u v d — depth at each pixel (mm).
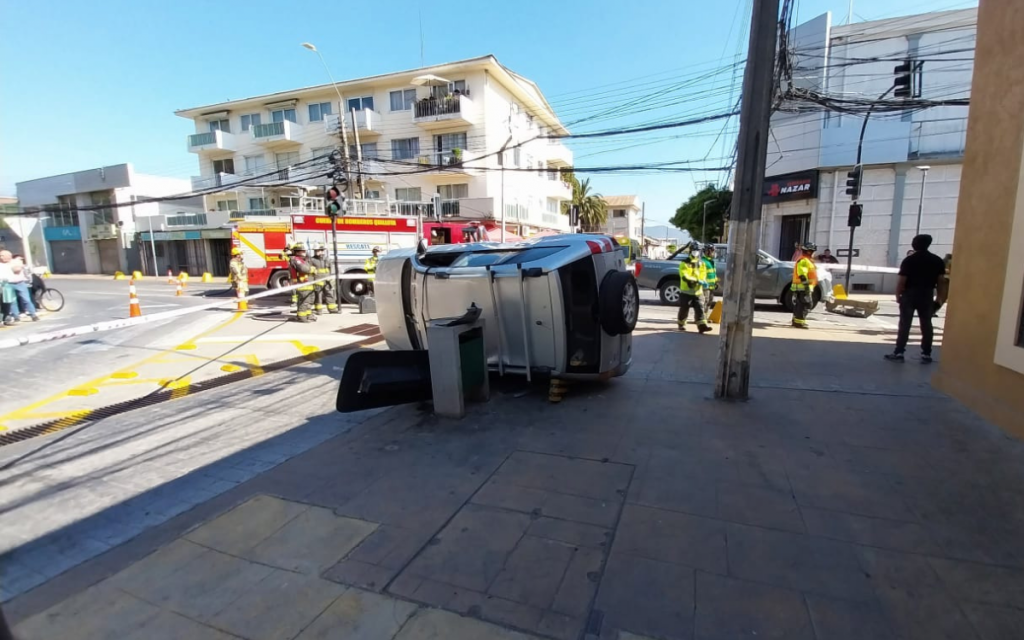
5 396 6469
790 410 5242
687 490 3588
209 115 37812
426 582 2660
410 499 3562
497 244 6133
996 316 4562
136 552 3035
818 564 2736
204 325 11789
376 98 33375
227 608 2512
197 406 5895
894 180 19656
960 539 2955
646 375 6711
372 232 16578
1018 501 3377
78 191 41844
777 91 11305
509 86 34250
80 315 14008
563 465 4043
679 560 2793
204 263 37281
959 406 5309
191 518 3414
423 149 32875
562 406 5484
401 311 6367
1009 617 2328
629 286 5637
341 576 2734
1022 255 4180
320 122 34719
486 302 5633
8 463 4406
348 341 9664
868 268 15922
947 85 18875
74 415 5633
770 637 2240
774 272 13211
